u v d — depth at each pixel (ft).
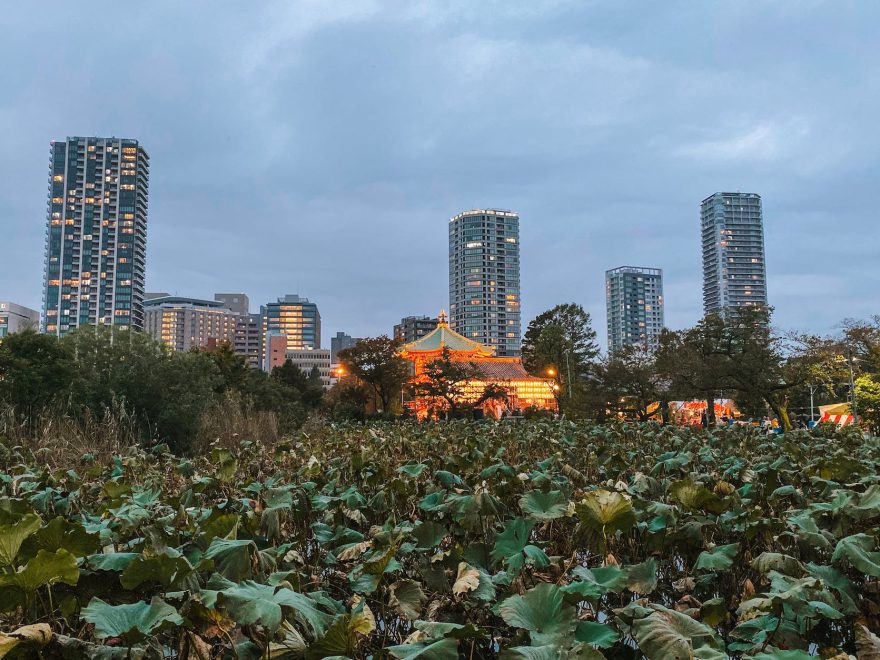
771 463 25.94
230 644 8.73
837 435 46.78
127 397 64.44
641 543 15.99
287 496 15.98
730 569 14.19
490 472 19.89
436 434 45.14
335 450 36.68
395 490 18.69
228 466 21.88
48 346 61.77
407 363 182.91
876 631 10.94
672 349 145.79
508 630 11.46
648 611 8.95
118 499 17.06
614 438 42.09
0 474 21.26
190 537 13.48
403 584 11.11
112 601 10.19
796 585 9.62
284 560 12.83
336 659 7.66
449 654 7.77
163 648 9.16
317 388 193.36
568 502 14.19
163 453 32.91
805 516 13.97
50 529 10.39
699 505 14.73
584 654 7.46
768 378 117.80
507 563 11.97
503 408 192.75
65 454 35.83
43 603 9.76
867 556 11.39
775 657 7.82
